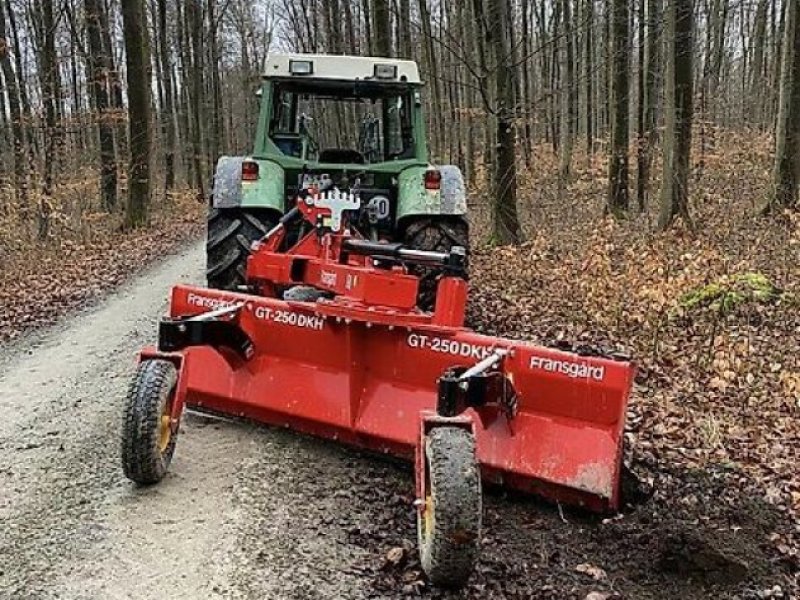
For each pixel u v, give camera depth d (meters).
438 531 3.30
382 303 4.56
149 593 3.39
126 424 4.18
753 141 24.27
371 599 3.39
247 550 3.72
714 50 27.14
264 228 7.16
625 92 16.08
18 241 14.23
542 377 4.20
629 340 7.74
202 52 33.34
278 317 4.85
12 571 3.56
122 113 20.56
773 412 6.13
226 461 4.66
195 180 34.91
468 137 25.48
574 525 4.16
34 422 5.54
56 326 8.95
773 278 9.42
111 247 16.27
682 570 3.79
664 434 5.61
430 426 3.51
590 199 19.03
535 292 9.53
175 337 4.50
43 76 16.81
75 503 4.19
